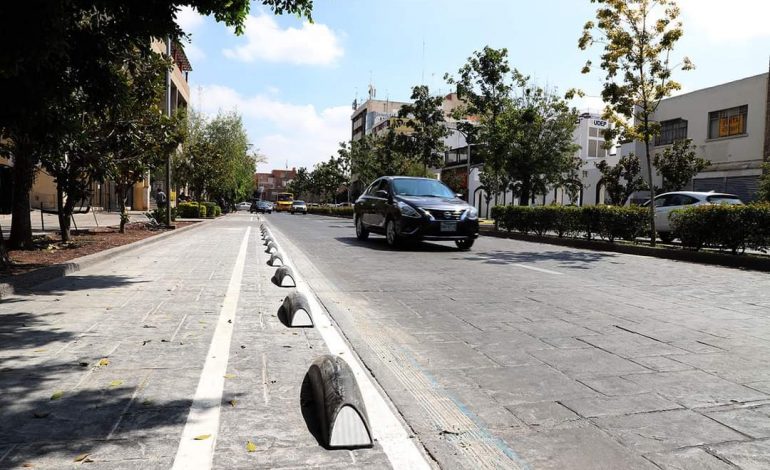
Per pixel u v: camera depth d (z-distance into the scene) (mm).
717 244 11273
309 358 3727
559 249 13562
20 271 6766
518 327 4922
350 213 44562
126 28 6027
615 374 3598
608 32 13891
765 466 2354
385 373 3574
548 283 7602
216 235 16156
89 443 2354
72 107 6656
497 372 3621
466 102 24047
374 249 12625
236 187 56969
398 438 2551
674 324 5113
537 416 2877
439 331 4754
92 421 2584
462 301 6188
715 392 3271
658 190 28703
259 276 7527
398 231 12438
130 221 22109
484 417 2855
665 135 29531
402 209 12375
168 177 17922
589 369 3701
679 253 12023
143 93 11375
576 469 2307
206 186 36594
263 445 2393
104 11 5895
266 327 4574
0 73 5004
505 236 19625
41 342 3949
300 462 2258
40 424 2539
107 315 4887
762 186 17734
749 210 10539
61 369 3344
